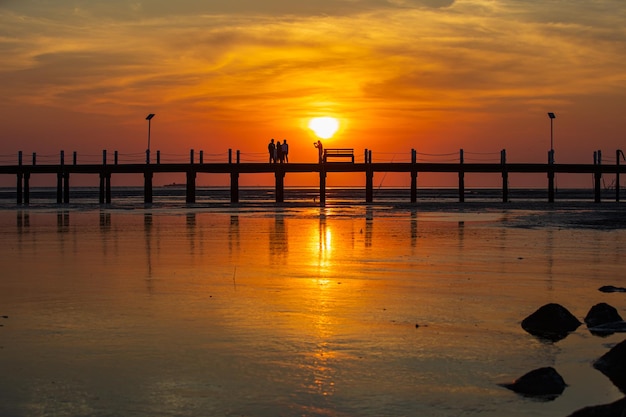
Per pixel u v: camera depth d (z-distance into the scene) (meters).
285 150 79.56
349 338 13.93
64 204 83.00
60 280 21.17
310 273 22.81
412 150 81.25
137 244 32.62
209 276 22.08
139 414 9.94
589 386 11.09
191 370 11.83
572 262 25.62
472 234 38.19
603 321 15.20
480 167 81.88
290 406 10.24
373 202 91.44
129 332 14.34
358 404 10.34
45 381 11.26
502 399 10.54
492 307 17.06
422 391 10.88
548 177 82.75
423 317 15.89
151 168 79.81
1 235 37.75
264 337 13.97
